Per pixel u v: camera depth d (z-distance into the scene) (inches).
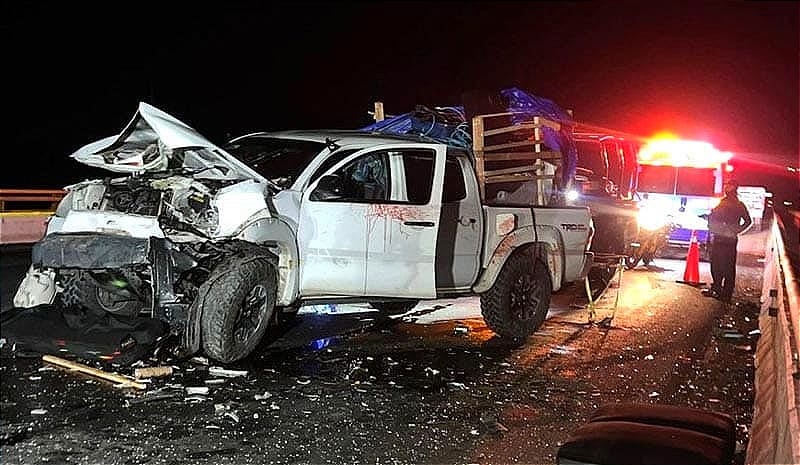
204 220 282.2
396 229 311.3
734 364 329.1
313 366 299.0
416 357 320.2
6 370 277.7
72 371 278.5
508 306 351.9
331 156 309.0
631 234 604.4
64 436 218.8
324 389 270.4
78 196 303.1
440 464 209.2
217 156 288.8
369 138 327.9
